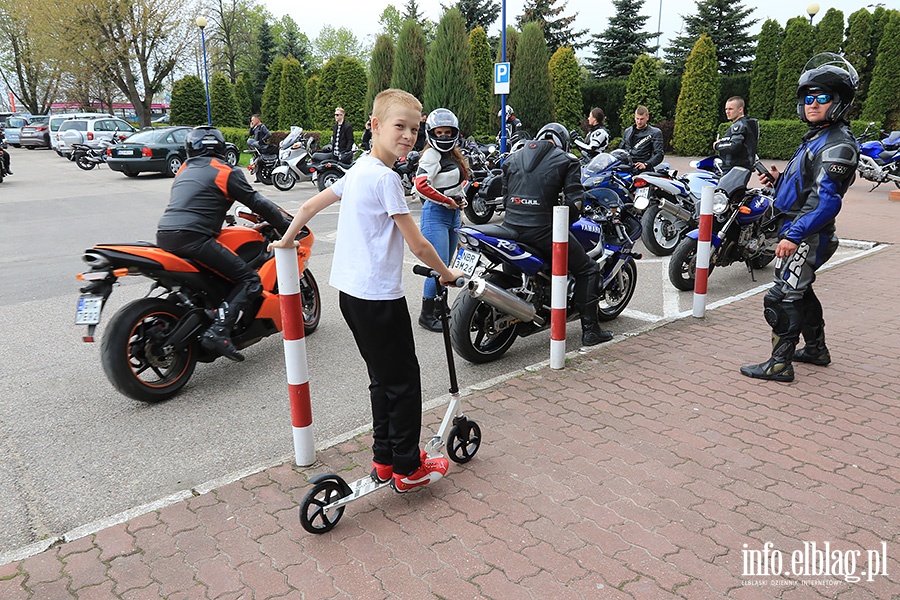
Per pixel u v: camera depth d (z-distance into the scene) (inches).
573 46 1803.6
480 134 1043.9
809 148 169.5
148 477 142.5
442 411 167.3
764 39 1044.5
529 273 198.4
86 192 653.9
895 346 208.1
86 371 204.7
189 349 186.5
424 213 232.1
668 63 1659.7
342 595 102.8
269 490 132.5
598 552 111.8
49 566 110.5
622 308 245.8
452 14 784.3
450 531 118.6
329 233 430.9
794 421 158.2
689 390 177.0
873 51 997.2
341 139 620.7
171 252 179.6
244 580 106.7
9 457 151.5
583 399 172.4
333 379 195.2
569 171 194.4
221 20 2148.1
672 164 925.2
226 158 195.6
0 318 259.0
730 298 267.7
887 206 509.7
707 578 105.2
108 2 1270.9
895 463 138.7
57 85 1893.5
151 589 105.0
